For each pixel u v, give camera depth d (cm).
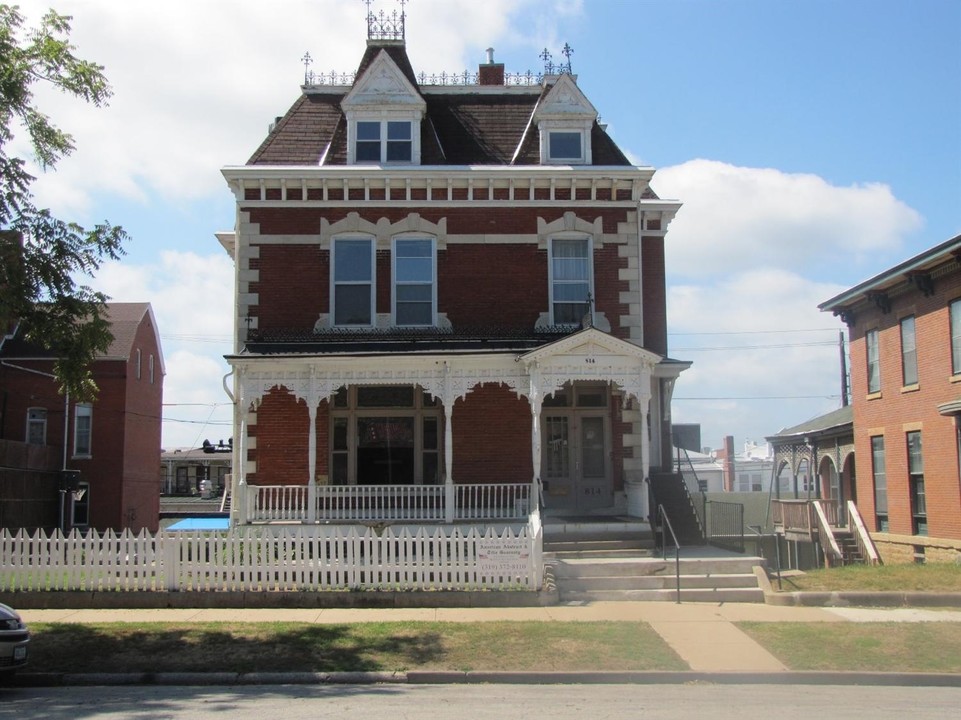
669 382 2378
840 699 1080
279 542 1662
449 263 2283
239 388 2088
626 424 2288
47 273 1509
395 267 2278
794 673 1195
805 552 2828
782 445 3716
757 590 1681
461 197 2305
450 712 995
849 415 3136
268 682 1195
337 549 1678
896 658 1259
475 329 2250
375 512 2067
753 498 4356
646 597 1689
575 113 2364
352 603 1620
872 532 2684
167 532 1678
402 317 2272
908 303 2477
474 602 1622
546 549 1934
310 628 1424
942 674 1188
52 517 4088
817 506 2644
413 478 2245
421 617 1517
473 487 2194
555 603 1633
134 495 4572
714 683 1188
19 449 3869
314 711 1003
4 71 1494
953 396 2248
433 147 2369
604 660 1252
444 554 1667
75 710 1021
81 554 1659
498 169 2269
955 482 2238
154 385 4912
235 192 2280
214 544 1658
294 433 2219
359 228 2275
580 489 2264
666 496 2234
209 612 1576
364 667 1228
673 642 1348
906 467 2481
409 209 2292
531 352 2005
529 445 2247
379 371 2064
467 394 2250
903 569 1914
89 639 1359
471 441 2239
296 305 2255
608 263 2303
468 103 2512
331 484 2220
